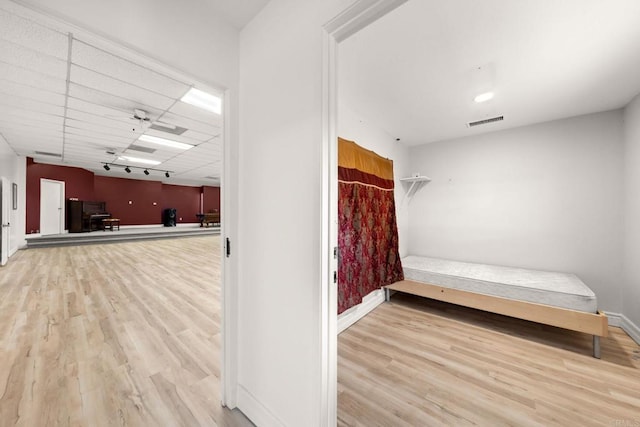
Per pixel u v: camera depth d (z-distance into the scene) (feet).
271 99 4.38
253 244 4.70
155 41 3.97
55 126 13.32
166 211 37.88
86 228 27.25
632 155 8.02
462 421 4.66
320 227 3.53
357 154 8.77
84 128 13.66
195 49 4.47
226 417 4.65
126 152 19.31
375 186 9.74
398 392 5.42
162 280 12.86
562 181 9.74
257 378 4.55
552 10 4.63
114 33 3.56
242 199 4.99
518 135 10.64
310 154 3.69
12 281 12.16
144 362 6.16
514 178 10.72
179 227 37.96
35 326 7.75
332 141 3.66
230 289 4.94
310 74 3.72
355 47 5.75
